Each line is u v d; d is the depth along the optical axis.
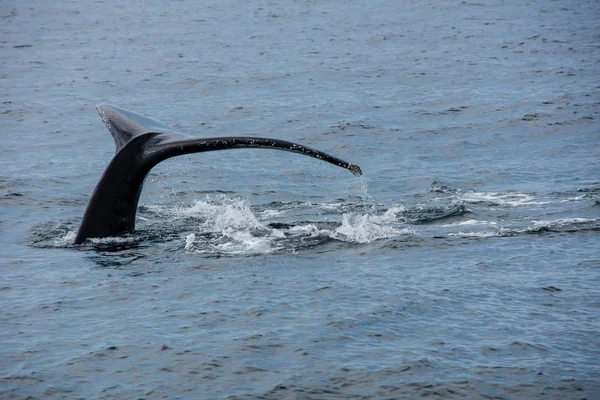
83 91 137.75
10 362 41.00
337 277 51.88
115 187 59.75
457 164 87.38
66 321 45.97
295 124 110.25
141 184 60.06
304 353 41.44
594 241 58.25
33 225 65.81
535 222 63.41
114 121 60.28
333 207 70.50
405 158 91.31
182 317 46.09
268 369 39.94
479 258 55.06
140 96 133.50
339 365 40.16
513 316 45.41
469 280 50.91
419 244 58.31
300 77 145.62
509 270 52.66
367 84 138.12
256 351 41.75
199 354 41.50
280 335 43.53
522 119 108.62
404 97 126.69
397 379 38.75
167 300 48.66
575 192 73.25
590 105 115.12
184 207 69.81
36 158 93.44
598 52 159.38
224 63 162.62
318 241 59.25
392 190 77.19
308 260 55.38
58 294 49.97
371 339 42.97
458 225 63.06
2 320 46.28
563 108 113.94
